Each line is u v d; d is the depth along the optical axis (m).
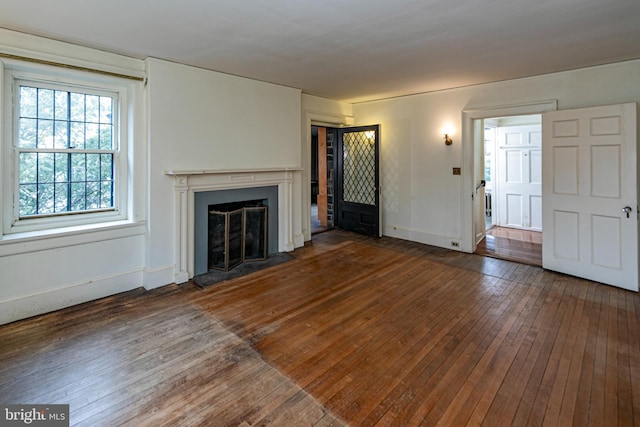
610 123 3.35
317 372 2.09
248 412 1.75
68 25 2.50
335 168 6.33
